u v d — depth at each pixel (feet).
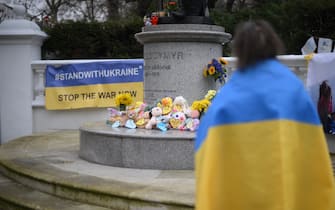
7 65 34.19
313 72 24.79
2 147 26.23
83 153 22.31
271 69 8.20
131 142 19.88
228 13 60.54
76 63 33.76
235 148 7.94
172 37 23.02
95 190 16.81
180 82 23.29
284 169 7.80
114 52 50.34
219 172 7.88
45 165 20.98
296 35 48.49
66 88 33.94
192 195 15.72
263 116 7.94
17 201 17.78
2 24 34.12
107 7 91.81
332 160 21.56
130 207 15.99
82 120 34.45
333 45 41.57
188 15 24.02
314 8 46.39
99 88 33.65
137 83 33.42
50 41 48.88
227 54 47.03
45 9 86.74
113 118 23.53
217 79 23.79
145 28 23.84
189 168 19.51
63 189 17.88
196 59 23.30
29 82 34.24
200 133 8.33
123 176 18.56
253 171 7.88
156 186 16.93
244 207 7.92
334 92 24.32
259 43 8.20
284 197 7.79
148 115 22.04
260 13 55.72
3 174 22.16
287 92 8.05
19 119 34.37
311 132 8.27
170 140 19.43
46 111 34.55
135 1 82.07
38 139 29.14
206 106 20.94
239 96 8.05
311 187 8.36
